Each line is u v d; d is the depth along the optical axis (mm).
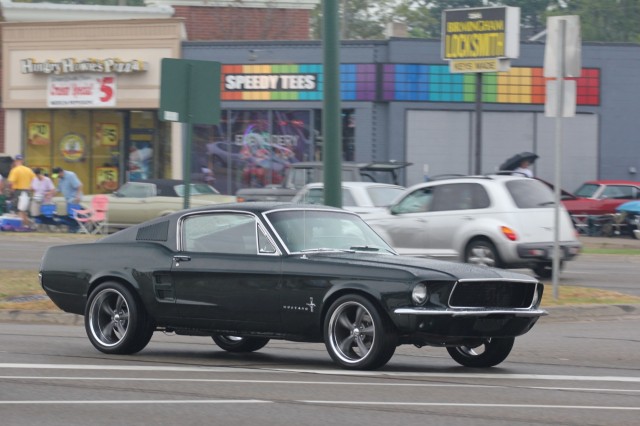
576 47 32750
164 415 16609
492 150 80312
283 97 80688
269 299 21688
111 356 23688
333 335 21188
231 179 82250
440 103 79625
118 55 82875
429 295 20266
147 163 84312
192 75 30578
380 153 79562
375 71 79062
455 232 41188
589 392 19141
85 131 85500
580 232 71500
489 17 71812
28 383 19688
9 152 86750
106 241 24203
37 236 64250
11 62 86000
